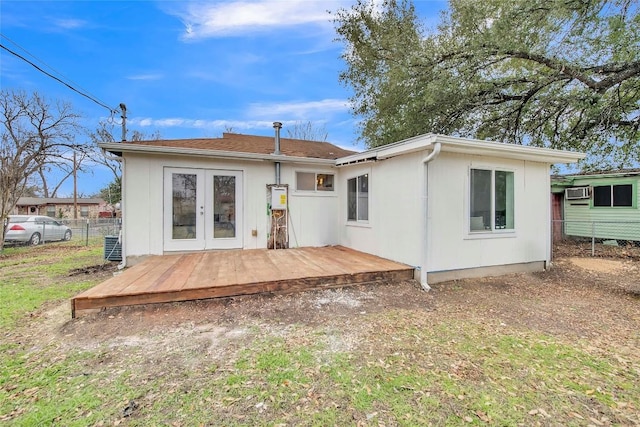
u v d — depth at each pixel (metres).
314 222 8.41
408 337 3.28
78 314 3.71
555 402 2.21
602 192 10.83
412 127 9.74
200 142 8.33
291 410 2.09
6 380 2.44
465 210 5.79
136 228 6.71
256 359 2.77
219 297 4.28
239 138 10.28
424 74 9.07
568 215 11.91
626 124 8.28
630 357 2.91
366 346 3.05
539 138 9.56
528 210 6.52
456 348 3.04
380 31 10.82
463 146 5.12
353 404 2.16
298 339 3.19
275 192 7.84
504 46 7.46
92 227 14.05
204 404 2.15
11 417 2.02
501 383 2.44
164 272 5.08
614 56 7.39
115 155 6.69
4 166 10.50
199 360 2.76
